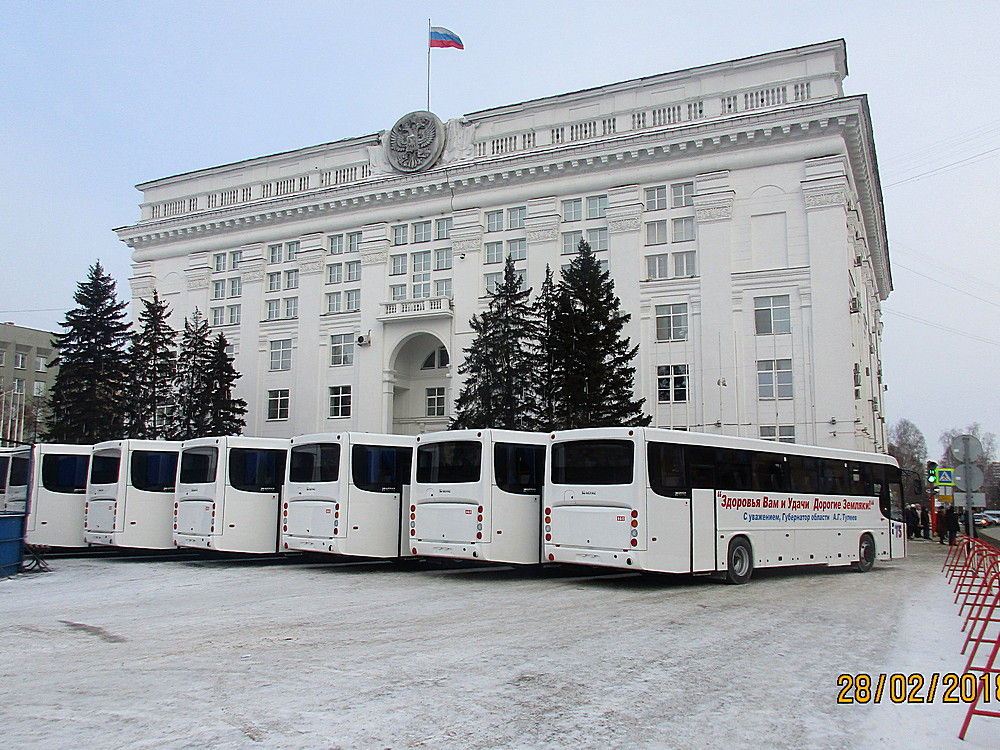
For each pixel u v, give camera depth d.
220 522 20.53
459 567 21.78
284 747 6.16
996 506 95.75
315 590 16.08
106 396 45.31
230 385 47.41
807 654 9.65
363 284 48.31
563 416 34.03
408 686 7.97
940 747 6.32
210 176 55.12
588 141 42.81
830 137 37.50
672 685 8.09
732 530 17.44
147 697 7.56
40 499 23.70
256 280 52.25
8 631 11.20
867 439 42.97
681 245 40.31
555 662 9.12
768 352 37.59
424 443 19.38
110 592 15.72
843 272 36.44
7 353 77.44
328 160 51.12
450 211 46.84
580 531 16.58
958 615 12.91
